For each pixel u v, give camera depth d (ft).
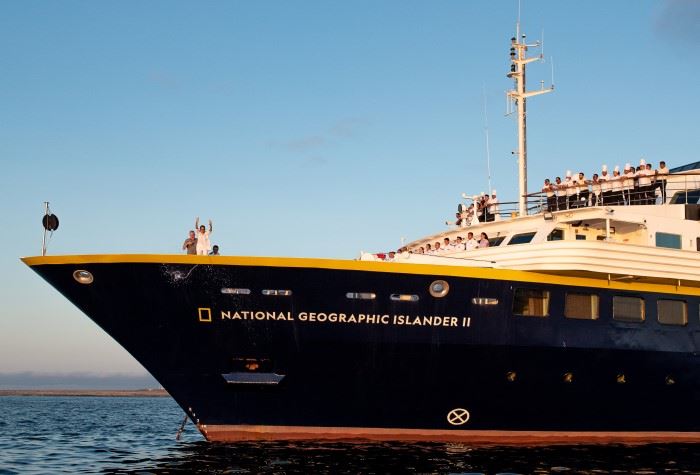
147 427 123.85
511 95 95.86
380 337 71.10
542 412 76.79
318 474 60.85
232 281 68.69
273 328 69.92
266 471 61.62
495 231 85.76
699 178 91.76
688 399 81.92
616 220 79.61
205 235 72.02
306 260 68.80
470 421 75.46
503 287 73.20
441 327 72.02
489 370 73.87
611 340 77.15
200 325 69.77
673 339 80.18
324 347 70.64
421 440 75.36
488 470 63.98
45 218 70.03
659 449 77.87
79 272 68.95
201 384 71.82
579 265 71.77
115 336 71.41
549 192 92.32
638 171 91.66
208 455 68.39
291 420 73.10
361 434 74.33
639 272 74.49
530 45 95.61
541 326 74.59
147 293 69.00
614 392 78.64
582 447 77.25
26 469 69.21
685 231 82.74
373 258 81.05
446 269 71.36
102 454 80.43
